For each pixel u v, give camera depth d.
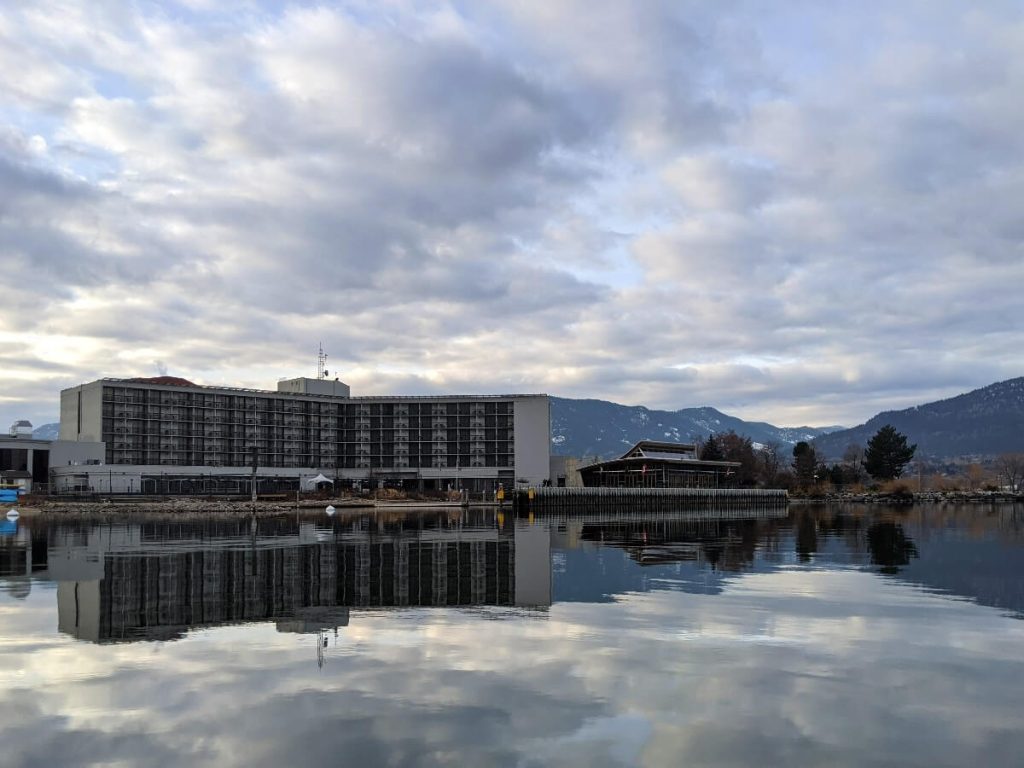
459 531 79.25
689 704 15.83
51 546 56.69
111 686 16.95
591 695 16.41
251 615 25.77
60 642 21.42
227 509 142.38
